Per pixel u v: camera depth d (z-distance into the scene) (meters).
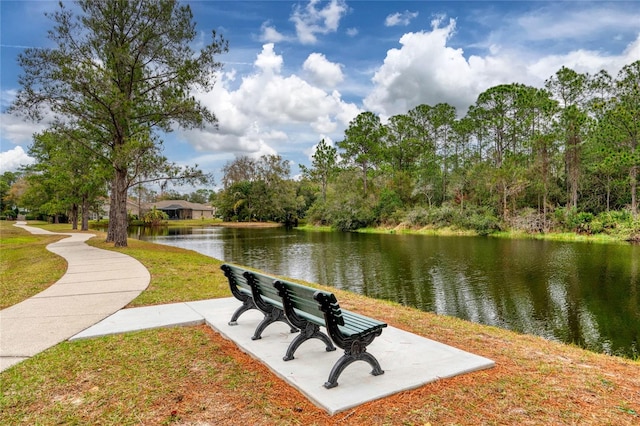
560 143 38.06
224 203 71.44
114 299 6.68
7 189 69.94
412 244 27.12
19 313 5.73
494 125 50.38
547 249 22.34
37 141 32.66
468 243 27.03
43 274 9.70
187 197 115.62
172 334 4.72
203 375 3.49
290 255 21.77
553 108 39.38
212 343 4.39
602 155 33.34
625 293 11.55
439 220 39.62
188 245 28.12
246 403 2.96
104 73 14.86
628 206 32.25
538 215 33.81
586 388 3.24
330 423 2.65
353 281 13.91
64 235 27.64
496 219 35.31
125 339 4.52
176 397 3.07
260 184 68.31
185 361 3.84
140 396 3.09
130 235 39.50
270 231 47.19
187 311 5.74
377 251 23.31
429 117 59.00
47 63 14.02
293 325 3.80
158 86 17.47
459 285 13.03
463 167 48.56
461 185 42.22
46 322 5.23
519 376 3.46
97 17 16.02
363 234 39.81
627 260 17.78
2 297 7.04
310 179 67.56
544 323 8.93
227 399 3.03
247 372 3.55
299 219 69.00
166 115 16.80
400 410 2.80
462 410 2.80
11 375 3.50
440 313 9.73
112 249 16.42
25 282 8.57
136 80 17.33
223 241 31.75
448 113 57.41
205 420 2.72
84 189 29.19
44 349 4.18
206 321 5.21
